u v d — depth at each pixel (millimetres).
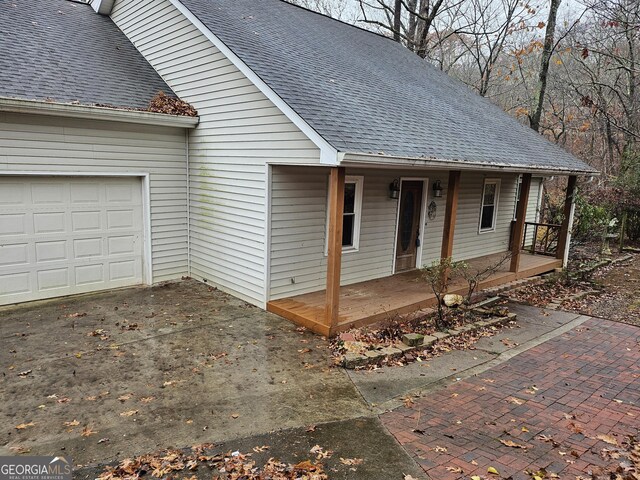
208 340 6262
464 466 3754
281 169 7332
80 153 7547
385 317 7262
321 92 7195
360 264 8992
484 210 12289
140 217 8602
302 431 4219
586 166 11547
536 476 3629
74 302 7652
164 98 8391
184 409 4516
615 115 19562
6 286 7293
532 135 12281
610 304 9070
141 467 3607
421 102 9789
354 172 8422
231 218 8062
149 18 9273
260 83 6742
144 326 6684
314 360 5781
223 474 3555
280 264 7613
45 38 8695
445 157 6949
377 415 4566
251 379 5211
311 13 12820
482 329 7312
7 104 6477
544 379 5570
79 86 7707
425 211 10164
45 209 7484
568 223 11555
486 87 21188
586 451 4027
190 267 9352
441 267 7621
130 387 4898
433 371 5688
